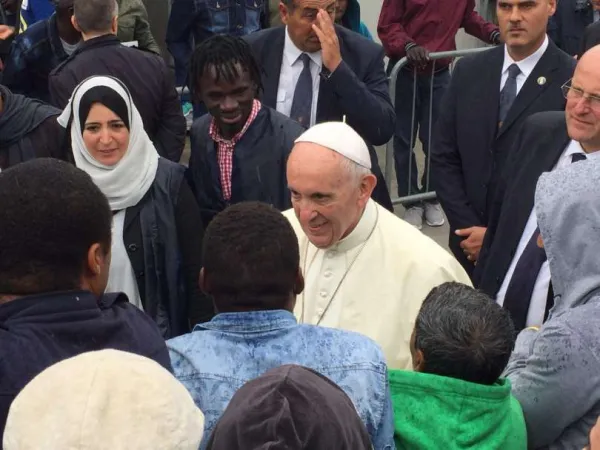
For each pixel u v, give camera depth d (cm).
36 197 170
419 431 187
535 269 302
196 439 121
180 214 306
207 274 187
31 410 117
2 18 595
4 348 161
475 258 380
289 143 343
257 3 589
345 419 127
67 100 395
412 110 590
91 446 112
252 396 126
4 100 341
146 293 303
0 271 171
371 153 389
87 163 303
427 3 582
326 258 272
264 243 183
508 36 381
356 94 376
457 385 187
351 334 188
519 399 208
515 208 315
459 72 399
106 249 181
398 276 266
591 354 197
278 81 404
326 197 253
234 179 344
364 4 807
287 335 184
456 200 397
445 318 194
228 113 334
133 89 399
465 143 394
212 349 182
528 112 381
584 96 299
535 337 212
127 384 119
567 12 638
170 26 582
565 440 209
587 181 218
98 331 169
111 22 404
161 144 413
